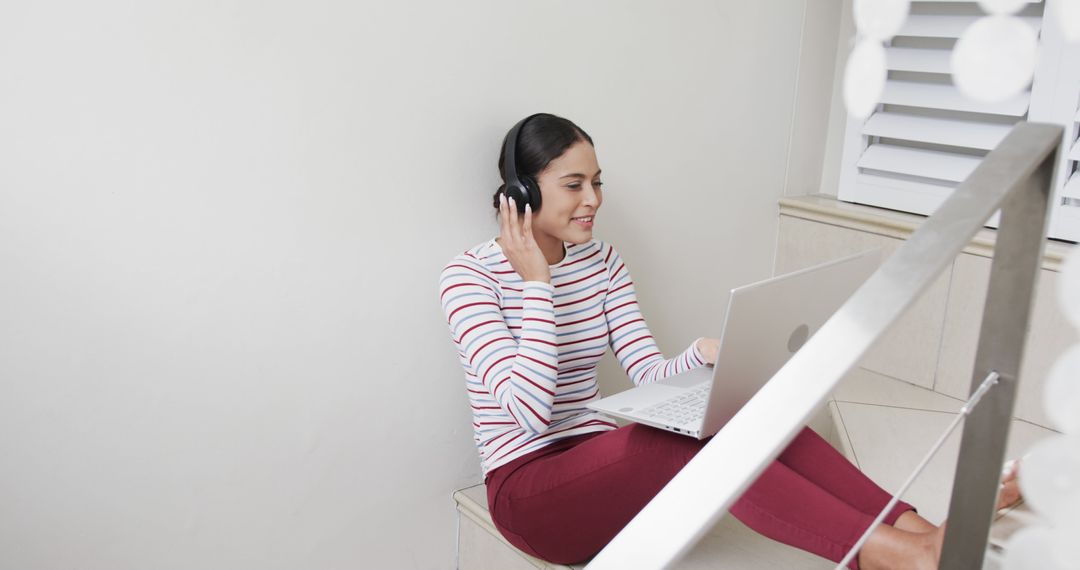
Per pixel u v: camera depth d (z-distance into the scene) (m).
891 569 1.18
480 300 1.55
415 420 1.77
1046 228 0.78
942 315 2.15
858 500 1.32
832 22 2.34
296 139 1.49
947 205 0.68
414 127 1.63
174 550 1.52
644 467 1.42
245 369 1.53
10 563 1.36
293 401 1.59
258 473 1.58
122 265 1.37
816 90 2.38
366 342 1.66
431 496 1.83
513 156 1.59
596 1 1.84
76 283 1.33
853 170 2.40
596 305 1.74
